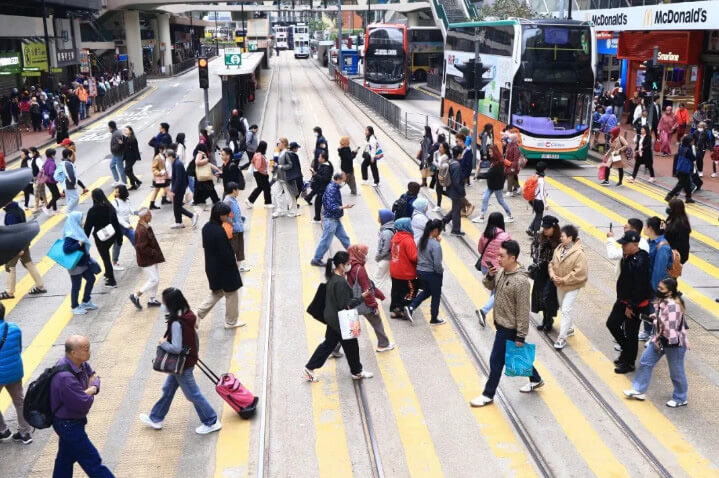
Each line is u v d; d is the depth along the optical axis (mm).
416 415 8227
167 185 18047
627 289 8891
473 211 17656
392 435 7809
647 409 8297
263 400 8562
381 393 8750
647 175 22062
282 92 51219
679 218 10633
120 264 13891
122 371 9508
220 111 31625
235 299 10617
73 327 10953
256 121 35438
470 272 13188
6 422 8383
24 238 2479
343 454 7480
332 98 47031
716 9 23984
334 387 8945
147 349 10156
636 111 26906
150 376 9375
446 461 7301
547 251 10070
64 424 6410
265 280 12812
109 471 6672
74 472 7289
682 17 26281
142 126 35812
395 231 10992
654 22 28469
